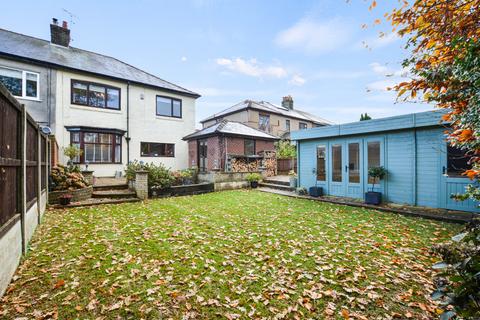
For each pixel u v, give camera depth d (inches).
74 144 452.4
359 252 147.0
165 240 166.2
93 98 491.8
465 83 79.3
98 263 128.9
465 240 58.1
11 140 122.2
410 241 164.7
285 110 948.6
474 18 70.1
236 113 819.4
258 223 211.5
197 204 300.5
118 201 305.9
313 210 266.1
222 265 129.2
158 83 595.8
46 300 97.5
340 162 346.3
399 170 285.0
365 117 449.1
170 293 102.9
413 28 84.0
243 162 534.6
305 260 135.6
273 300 99.7
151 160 567.2
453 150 243.8
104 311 91.3
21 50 432.8
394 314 90.0
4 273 101.7
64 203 270.7
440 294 55.1
